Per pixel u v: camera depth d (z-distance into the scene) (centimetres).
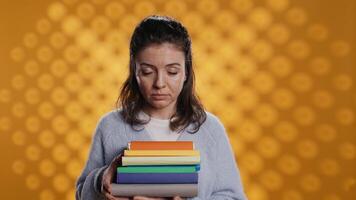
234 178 83
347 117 186
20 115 207
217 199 80
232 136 194
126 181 69
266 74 190
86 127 203
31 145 207
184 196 69
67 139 205
